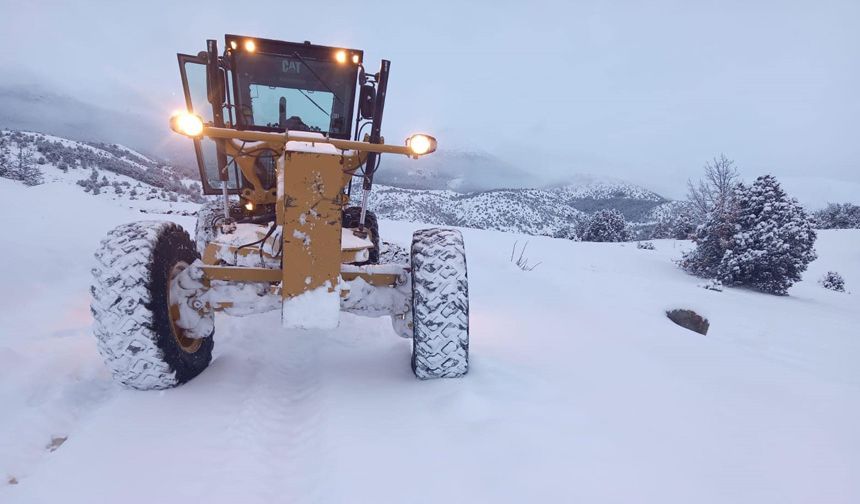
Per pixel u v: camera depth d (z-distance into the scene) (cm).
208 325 305
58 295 509
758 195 2009
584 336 464
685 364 394
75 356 344
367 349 406
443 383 309
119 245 265
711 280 1897
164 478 212
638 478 215
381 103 457
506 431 249
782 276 1905
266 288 302
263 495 209
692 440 257
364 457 226
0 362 313
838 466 237
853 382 608
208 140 458
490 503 194
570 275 1209
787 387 354
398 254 509
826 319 1318
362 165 440
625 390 322
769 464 237
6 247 587
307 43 443
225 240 340
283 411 291
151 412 266
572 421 268
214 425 259
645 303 841
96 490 202
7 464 224
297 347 407
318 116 473
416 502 195
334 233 272
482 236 2047
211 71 426
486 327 477
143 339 263
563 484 207
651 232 4284
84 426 255
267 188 473
